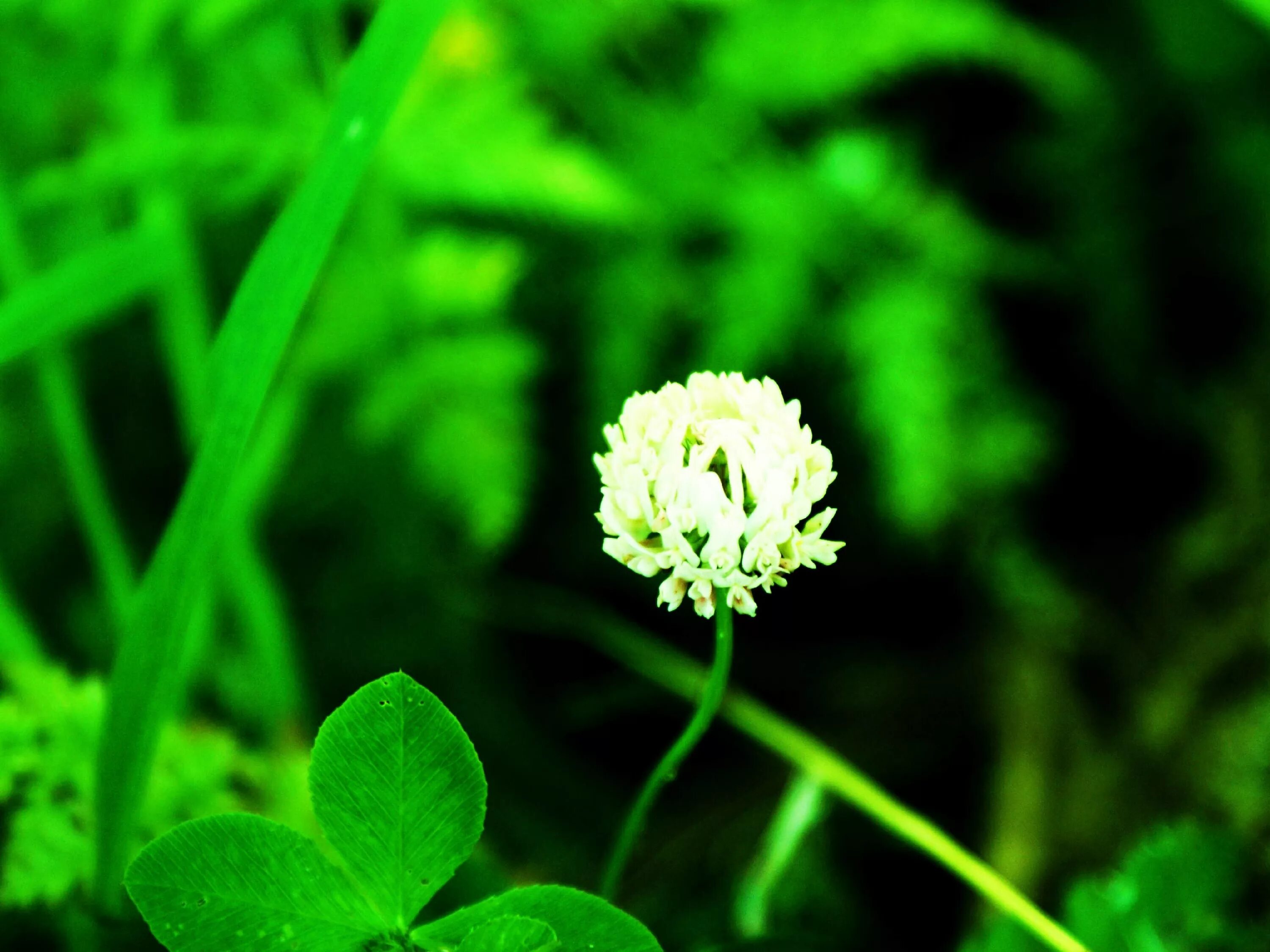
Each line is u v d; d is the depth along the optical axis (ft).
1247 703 0.91
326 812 0.56
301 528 1.11
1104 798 0.98
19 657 0.79
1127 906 0.70
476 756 0.56
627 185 1.09
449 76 1.02
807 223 1.09
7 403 1.09
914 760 1.09
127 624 0.62
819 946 0.67
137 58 0.97
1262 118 1.11
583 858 1.01
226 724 0.91
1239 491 1.03
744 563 0.56
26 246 1.01
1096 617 1.09
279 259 0.63
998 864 0.98
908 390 1.03
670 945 0.94
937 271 1.09
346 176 0.64
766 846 1.00
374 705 0.56
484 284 0.97
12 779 0.66
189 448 0.85
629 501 0.56
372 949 0.57
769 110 1.11
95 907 0.63
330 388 1.07
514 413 0.98
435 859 0.57
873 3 1.09
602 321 1.08
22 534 1.07
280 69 1.06
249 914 0.56
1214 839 0.71
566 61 1.10
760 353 1.05
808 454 0.57
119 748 0.62
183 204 0.94
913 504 1.01
